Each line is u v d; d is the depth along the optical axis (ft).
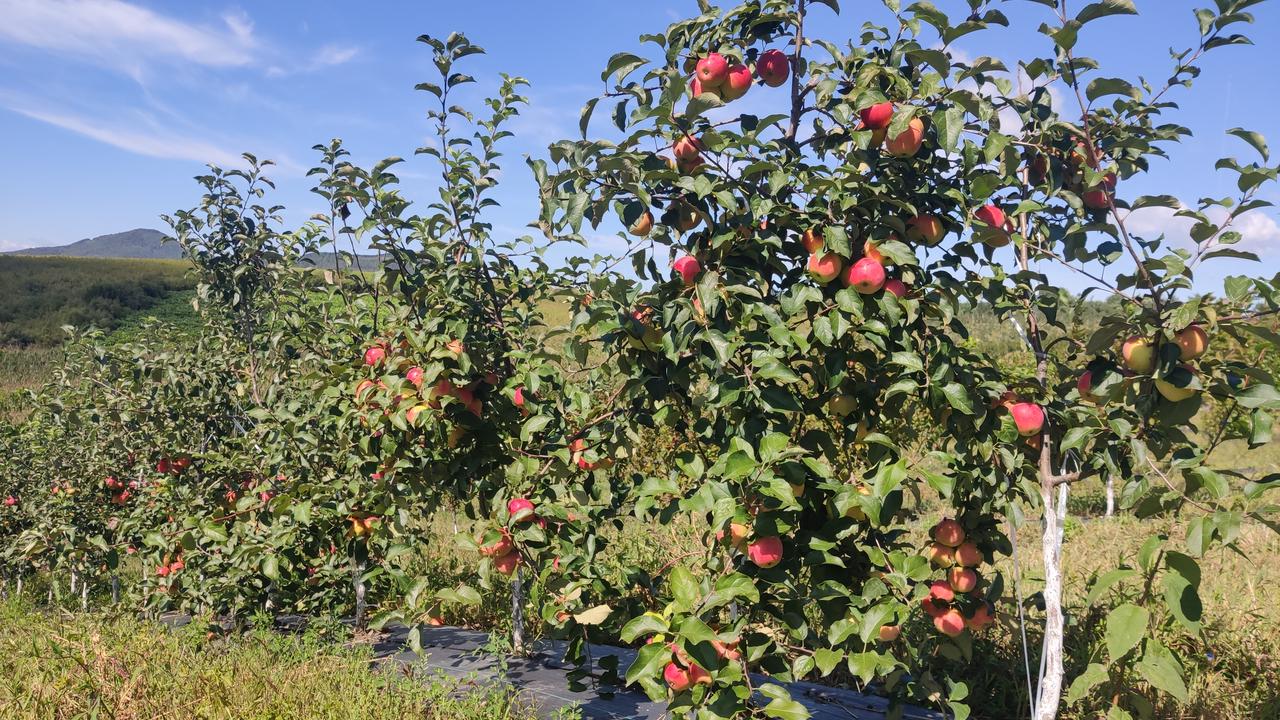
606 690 8.38
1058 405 6.47
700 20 6.87
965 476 6.47
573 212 6.23
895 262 6.23
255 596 11.12
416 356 8.17
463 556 15.01
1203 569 11.81
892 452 6.49
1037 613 9.02
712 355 6.41
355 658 9.20
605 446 8.01
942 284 6.38
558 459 7.80
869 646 6.11
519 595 9.87
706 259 6.51
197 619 10.24
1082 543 14.11
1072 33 5.73
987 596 7.08
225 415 12.90
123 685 8.02
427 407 7.82
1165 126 6.64
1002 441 6.32
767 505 5.82
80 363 13.55
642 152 6.55
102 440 13.89
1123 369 5.87
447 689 8.23
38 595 16.40
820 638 8.80
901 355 6.16
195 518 10.11
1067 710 7.61
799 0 7.09
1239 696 7.88
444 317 8.86
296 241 11.59
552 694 8.44
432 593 11.56
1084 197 6.88
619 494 8.91
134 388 12.30
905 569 6.16
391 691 8.10
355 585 11.20
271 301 12.82
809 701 8.16
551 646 10.17
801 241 6.59
